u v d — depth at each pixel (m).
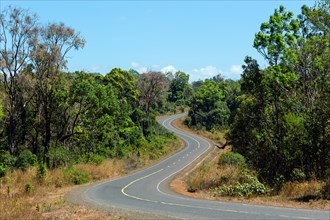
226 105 122.06
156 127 92.62
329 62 27.28
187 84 171.75
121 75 92.00
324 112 24.42
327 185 19.98
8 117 48.66
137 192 27.47
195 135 102.44
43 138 53.38
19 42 44.44
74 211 17.50
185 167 52.19
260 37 29.62
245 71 31.22
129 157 56.16
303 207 16.89
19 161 40.16
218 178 29.77
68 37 45.88
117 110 56.03
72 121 55.06
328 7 30.11
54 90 48.19
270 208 16.67
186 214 15.64
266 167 28.11
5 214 16.34
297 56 28.86
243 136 42.94
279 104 30.62
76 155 47.91
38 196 25.05
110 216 15.75
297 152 25.50
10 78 45.72
